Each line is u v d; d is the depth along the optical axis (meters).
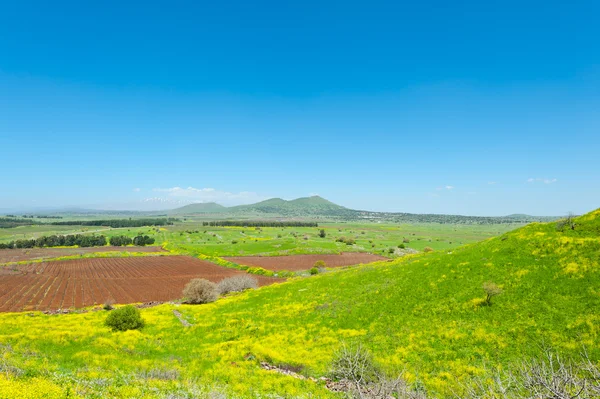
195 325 47.59
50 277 117.88
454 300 36.34
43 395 15.88
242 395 22.53
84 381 20.06
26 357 27.92
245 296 63.03
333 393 23.22
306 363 30.39
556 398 10.30
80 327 45.28
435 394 22.08
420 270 47.53
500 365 24.89
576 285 31.12
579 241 37.59
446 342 29.95
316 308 46.41
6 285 102.69
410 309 37.88
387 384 15.94
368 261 138.62
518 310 30.97
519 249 41.50
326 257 151.00
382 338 33.62
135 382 22.03
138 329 45.81
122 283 105.81
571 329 26.33
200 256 167.25
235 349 36.16
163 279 112.75
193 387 22.16
